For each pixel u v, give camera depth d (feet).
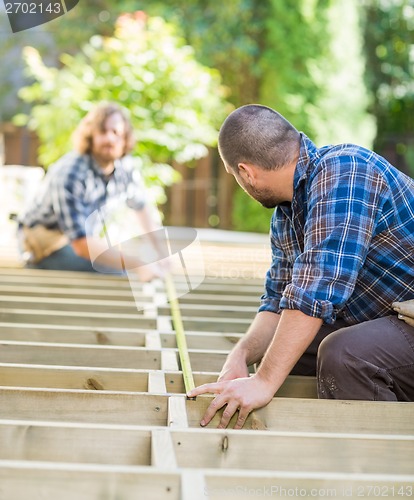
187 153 20.86
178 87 20.17
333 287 5.67
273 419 5.69
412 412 5.75
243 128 6.10
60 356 7.35
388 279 6.34
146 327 9.77
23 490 3.93
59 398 5.60
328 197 5.84
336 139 27.20
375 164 6.05
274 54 27.66
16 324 8.78
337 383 6.19
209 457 4.86
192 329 9.86
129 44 19.89
